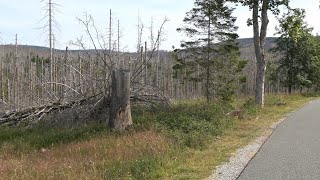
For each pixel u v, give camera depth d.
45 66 46.22
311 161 9.57
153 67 21.55
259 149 11.33
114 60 18.25
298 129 15.58
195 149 11.44
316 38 48.41
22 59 56.12
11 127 16.52
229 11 24.94
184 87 42.31
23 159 10.24
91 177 7.92
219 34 25.22
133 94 18.09
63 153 10.88
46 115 16.50
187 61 26.11
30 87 22.53
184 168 8.95
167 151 10.22
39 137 13.92
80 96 16.98
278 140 12.91
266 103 27.70
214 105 20.00
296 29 25.12
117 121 14.39
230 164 9.41
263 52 24.02
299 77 46.69
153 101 18.69
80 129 14.74
